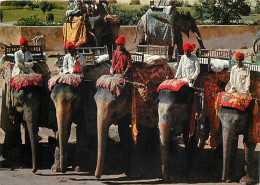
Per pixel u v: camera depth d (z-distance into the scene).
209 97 10.04
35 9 21.03
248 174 9.41
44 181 9.27
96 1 14.48
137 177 9.84
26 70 10.36
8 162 10.62
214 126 9.87
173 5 13.61
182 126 9.88
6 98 10.30
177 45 13.80
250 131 9.23
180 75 10.04
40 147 11.87
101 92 9.47
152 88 10.41
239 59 9.41
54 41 18.44
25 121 10.12
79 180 9.49
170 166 10.56
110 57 12.52
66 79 9.73
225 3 19.16
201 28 18.20
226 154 9.11
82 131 10.36
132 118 9.65
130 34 18.36
